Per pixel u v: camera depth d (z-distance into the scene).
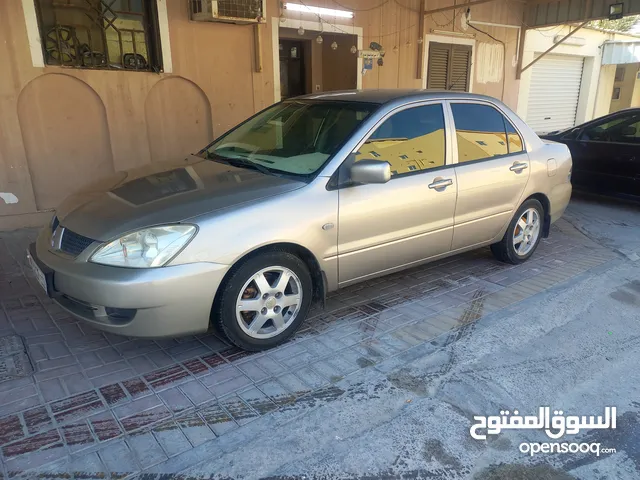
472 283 4.52
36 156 5.91
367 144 3.58
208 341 3.41
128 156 6.46
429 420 2.69
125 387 2.88
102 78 6.05
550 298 4.22
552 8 10.55
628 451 2.51
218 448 2.44
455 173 4.07
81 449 2.40
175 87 6.66
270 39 7.29
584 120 14.05
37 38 5.55
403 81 9.28
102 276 2.76
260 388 2.91
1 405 2.69
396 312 3.91
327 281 3.47
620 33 13.78
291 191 3.21
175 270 2.79
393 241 3.75
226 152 4.10
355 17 8.19
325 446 2.48
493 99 4.58
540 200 5.02
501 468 2.38
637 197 7.21
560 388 2.99
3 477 2.22
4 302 3.91
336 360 3.21
